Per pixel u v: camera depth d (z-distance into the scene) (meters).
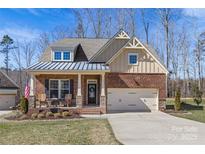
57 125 17.89
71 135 13.98
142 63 30.14
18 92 41.06
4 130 15.77
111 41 32.16
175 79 59.88
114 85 29.89
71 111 26.11
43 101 27.70
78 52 33.22
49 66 28.78
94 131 15.20
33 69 27.31
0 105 37.34
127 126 17.62
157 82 30.09
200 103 38.28
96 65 29.98
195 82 61.81
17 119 22.39
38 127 16.95
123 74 30.02
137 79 30.03
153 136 13.98
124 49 29.97
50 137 13.46
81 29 54.75
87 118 22.84
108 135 13.95
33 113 24.44
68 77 30.05
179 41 59.28
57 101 28.23
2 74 39.56
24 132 14.98
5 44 68.00
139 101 30.16
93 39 35.41
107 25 54.25
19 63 65.69
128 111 29.30
